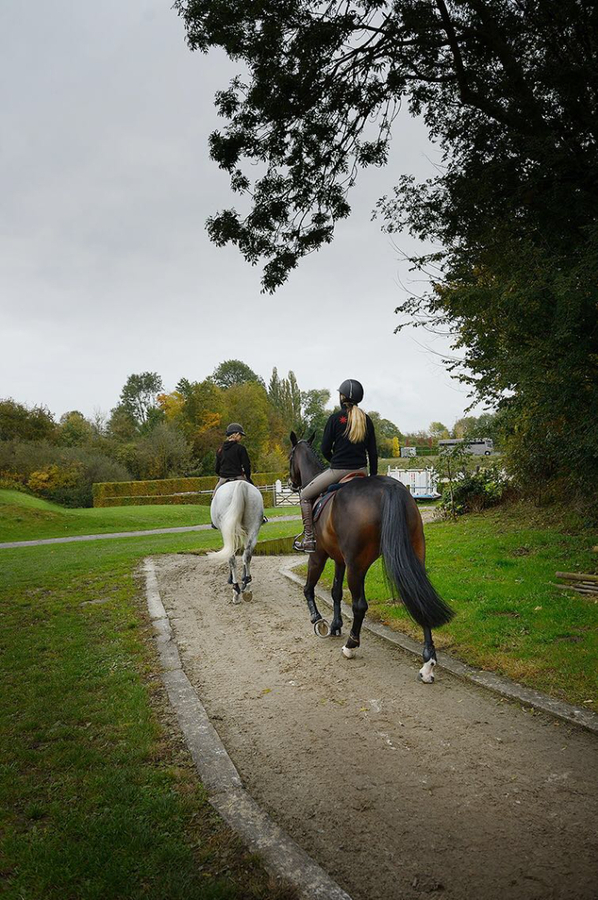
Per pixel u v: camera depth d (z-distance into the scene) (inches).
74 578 408.2
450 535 453.7
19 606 324.8
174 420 2465.6
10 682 197.8
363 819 113.5
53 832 109.2
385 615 256.5
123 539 801.6
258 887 93.3
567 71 298.7
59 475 1665.8
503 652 197.2
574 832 105.4
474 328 356.8
